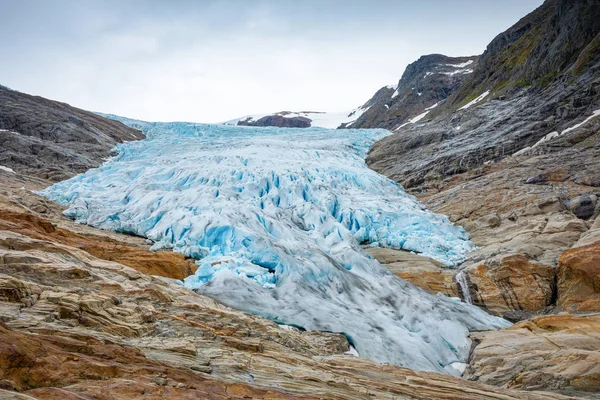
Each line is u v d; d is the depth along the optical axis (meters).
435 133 56.66
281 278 23.91
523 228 31.03
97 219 30.03
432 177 46.19
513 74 72.44
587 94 45.47
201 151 53.34
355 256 28.67
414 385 12.69
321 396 9.17
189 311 15.69
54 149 45.62
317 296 22.84
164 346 11.02
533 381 15.90
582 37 57.31
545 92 52.91
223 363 10.55
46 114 54.84
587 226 28.77
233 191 36.75
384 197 41.62
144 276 18.25
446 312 23.28
